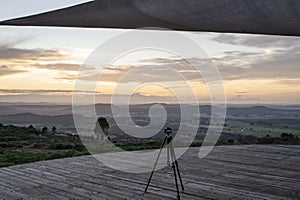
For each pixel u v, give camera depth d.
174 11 2.10
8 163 5.20
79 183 3.85
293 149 6.00
